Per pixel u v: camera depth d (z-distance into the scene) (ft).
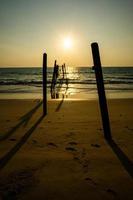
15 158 13.46
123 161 12.88
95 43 16.74
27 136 18.51
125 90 80.28
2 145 16.10
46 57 28.50
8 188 9.80
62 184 10.16
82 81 136.05
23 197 9.08
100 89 17.48
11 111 32.94
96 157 13.52
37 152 14.49
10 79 150.61
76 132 19.71
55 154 14.07
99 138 17.74
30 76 191.93
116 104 41.24
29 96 62.85
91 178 10.75
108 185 10.04
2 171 11.61
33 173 11.34
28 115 29.14
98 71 17.25
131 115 28.78
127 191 9.50
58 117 27.37
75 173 11.30
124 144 16.12
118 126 22.06
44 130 20.56
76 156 13.71
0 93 70.95
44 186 9.98
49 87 99.40
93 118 26.45
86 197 9.05
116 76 177.37
